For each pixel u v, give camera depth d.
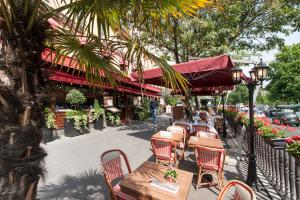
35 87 1.74
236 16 9.91
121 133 10.37
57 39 2.18
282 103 49.09
